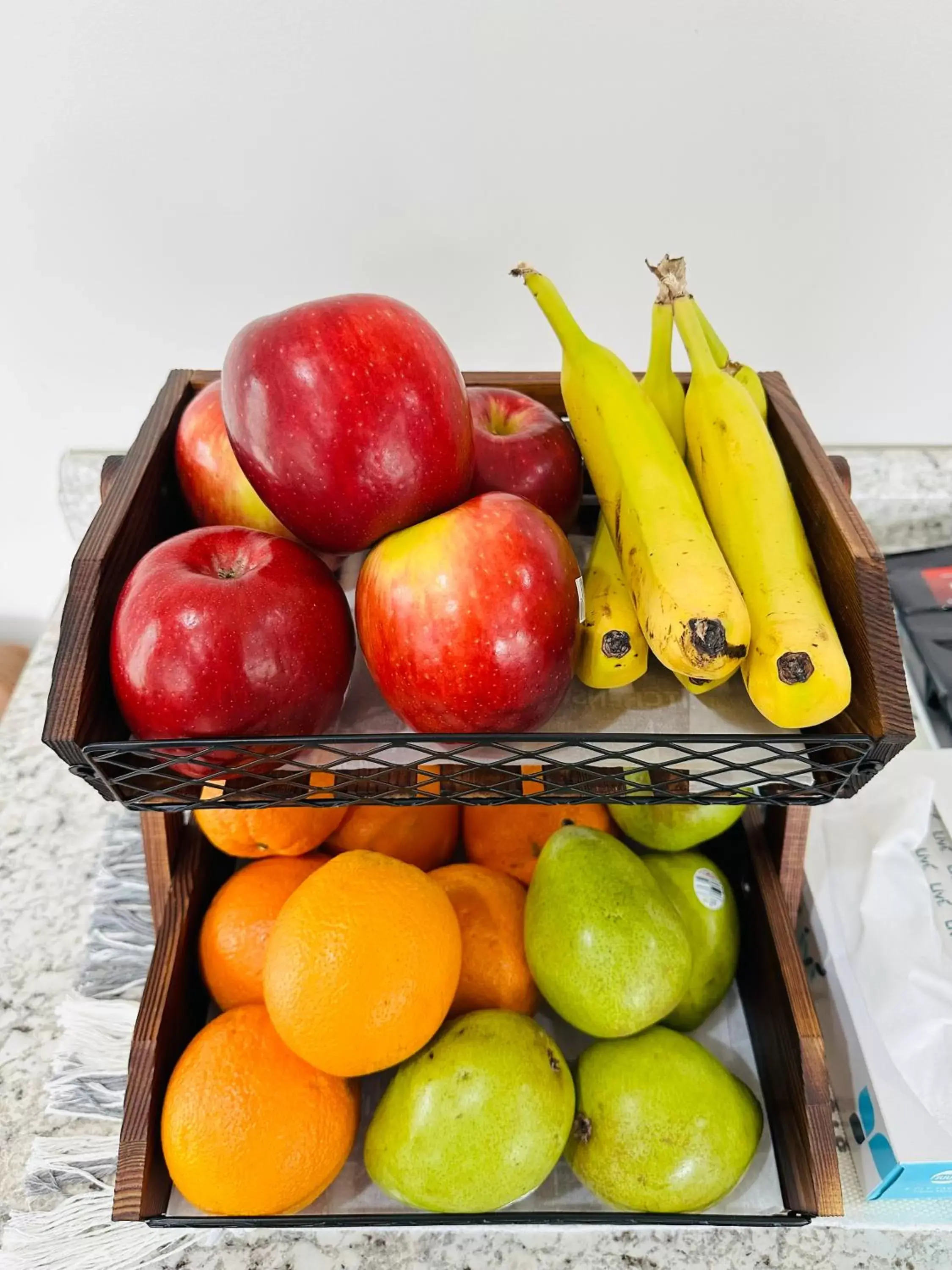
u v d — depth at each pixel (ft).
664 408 1.70
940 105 2.17
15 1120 1.90
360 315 1.34
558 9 2.03
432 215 2.34
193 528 1.82
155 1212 1.67
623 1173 1.64
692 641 1.27
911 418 2.76
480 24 2.05
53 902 2.27
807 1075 1.69
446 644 1.31
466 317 2.53
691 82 2.14
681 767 1.46
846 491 1.69
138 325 2.52
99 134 2.18
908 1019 1.75
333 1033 1.54
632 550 1.43
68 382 2.63
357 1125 1.74
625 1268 1.73
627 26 2.06
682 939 1.73
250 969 1.82
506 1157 1.56
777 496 1.48
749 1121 1.72
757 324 2.56
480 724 1.39
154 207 2.30
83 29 2.03
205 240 2.36
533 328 2.56
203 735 1.34
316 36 2.06
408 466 1.36
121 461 1.82
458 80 2.13
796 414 1.75
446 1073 1.60
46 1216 1.77
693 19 2.05
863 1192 1.79
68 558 3.09
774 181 2.30
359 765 1.44
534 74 2.12
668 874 1.93
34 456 2.80
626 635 1.44
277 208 2.31
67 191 2.27
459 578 1.31
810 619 1.34
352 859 1.67
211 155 2.22
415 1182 1.58
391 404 1.32
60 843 2.40
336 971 1.53
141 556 1.58
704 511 1.52
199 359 2.59
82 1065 1.97
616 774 1.39
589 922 1.67
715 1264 1.73
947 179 2.29
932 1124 1.68
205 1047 1.67
